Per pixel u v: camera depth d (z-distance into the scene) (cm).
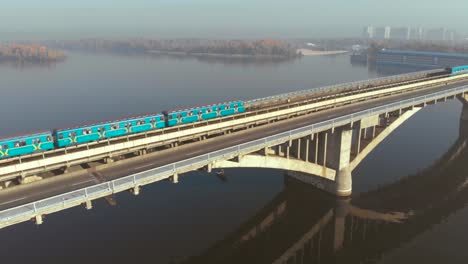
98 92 12556
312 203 5116
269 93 12362
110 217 4419
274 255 4003
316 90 6819
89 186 3155
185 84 14375
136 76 16625
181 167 3391
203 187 5228
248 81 15250
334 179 5050
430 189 5422
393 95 6981
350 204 5031
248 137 4528
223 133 4900
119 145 3872
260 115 5138
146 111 9850
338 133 4838
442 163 6281
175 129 4566
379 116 5744
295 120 5328
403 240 4300
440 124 8600
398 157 6544
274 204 4812
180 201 4816
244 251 3969
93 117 9225
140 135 4491
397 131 8056
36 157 3722
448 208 4978
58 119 9031
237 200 4881
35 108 10131
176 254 3769
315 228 4597
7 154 3553
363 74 17800
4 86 13725
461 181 5650
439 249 4106
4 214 2533
